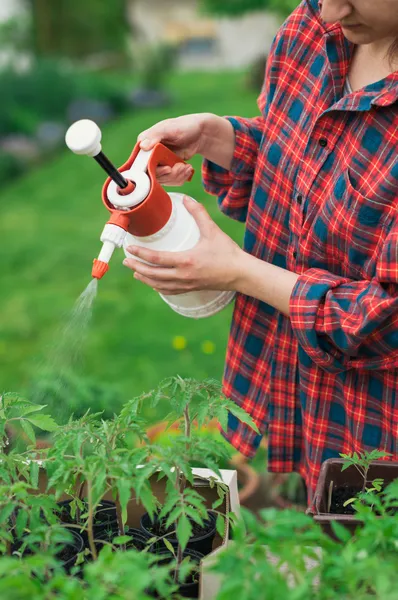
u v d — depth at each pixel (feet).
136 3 58.70
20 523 4.28
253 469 9.14
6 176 30.22
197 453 4.48
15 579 3.46
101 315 18.24
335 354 5.55
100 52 46.78
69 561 4.62
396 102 5.18
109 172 5.28
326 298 5.38
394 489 4.30
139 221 5.42
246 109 38.52
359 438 5.80
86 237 23.82
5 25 43.24
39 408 4.91
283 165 5.88
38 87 37.78
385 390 5.68
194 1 60.18
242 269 5.57
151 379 14.93
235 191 6.73
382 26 4.77
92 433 4.60
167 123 6.11
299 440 6.43
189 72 51.52
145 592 4.33
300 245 5.79
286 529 3.69
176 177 6.00
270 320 6.33
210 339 16.63
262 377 6.45
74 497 4.95
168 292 5.78
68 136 5.11
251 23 57.11
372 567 3.57
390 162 5.24
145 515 5.20
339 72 5.57
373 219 5.32
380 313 5.09
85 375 15.05
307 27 5.78
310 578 3.64
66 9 45.47
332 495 5.40
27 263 21.98
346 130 5.46
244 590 3.45
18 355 16.40
